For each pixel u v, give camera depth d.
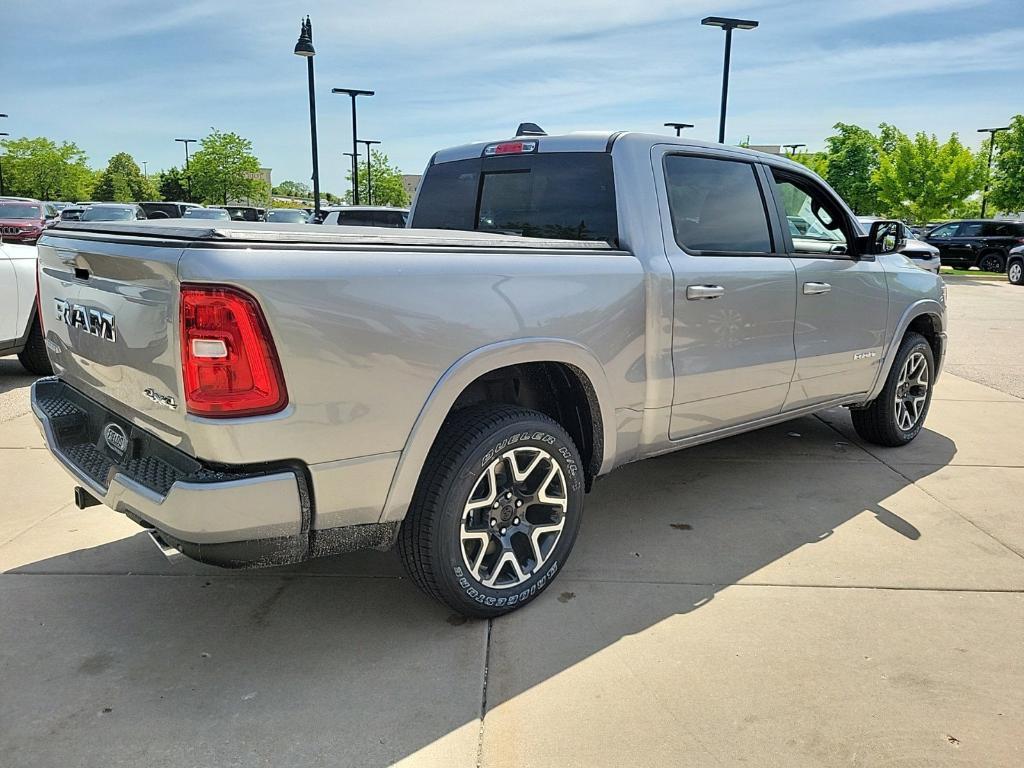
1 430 5.37
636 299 3.22
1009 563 3.49
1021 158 28.17
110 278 2.54
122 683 2.57
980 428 5.79
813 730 2.37
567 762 2.23
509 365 2.93
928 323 5.33
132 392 2.53
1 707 2.43
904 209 30.52
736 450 5.14
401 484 2.59
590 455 3.31
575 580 3.31
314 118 18.31
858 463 4.88
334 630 2.90
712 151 3.76
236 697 2.50
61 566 3.38
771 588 3.25
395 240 2.55
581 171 3.54
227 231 2.30
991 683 2.61
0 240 6.39
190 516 2.25
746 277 3.69
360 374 2.42
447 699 2.50
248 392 2.23
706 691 2.55
